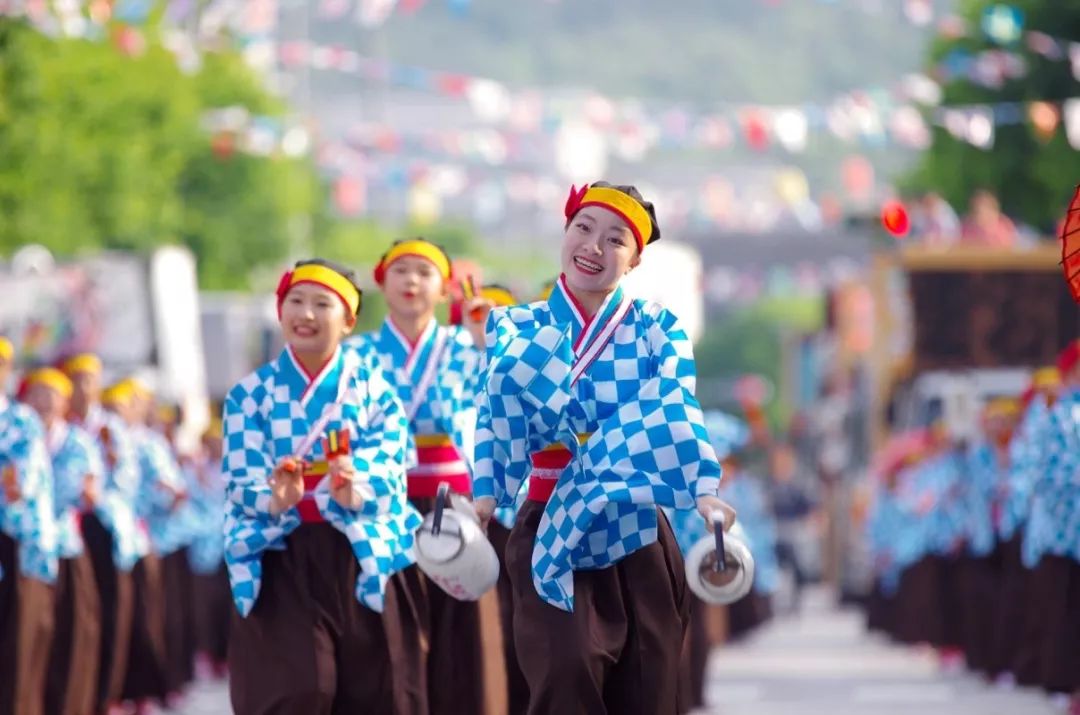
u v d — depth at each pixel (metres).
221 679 39.25
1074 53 52.78
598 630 15.70
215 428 38.88
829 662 43.44
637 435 15.61
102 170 63.34
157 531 33.22
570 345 15.90
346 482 17.86
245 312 63.06
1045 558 28.72
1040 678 30.97
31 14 46.72
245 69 75.19
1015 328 57.72
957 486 39.41
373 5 52.22
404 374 20.53
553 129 61.06
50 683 27.64
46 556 25.05
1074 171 70.69
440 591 19.53
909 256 57.84
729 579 17.06
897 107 57.25
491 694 19.75
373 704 18.50
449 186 70.06
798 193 92.31
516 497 16.55
